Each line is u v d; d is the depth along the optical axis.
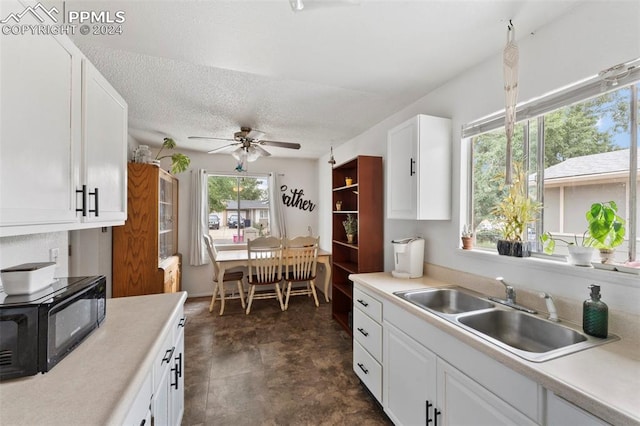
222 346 2.76
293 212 4.98
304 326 3.25
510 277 1.58
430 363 1.39
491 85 1.70
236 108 2.59
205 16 1.32
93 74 1.30
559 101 1.37
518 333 1.41
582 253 1.25
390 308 1.74
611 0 1.17
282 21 1.36
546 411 0.87
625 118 1.20
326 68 1.83
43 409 0.71
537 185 1.56
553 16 1.34
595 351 1.01
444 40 1.53
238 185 4.81
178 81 2.06
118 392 0.78
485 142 1.86
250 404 1.91
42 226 0.98
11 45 0.83
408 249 2.20
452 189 2.01
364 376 2.05
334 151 4.21
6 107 0.81
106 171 1.45
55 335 0.91
